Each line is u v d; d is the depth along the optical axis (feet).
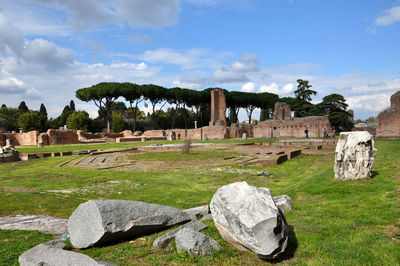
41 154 99.30
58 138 177.78
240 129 208.64
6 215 29.91
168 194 38.78
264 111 312.09
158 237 19.98
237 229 15.69
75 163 80.07
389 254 14.87
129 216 20.21
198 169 62.34
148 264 16.21
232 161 72.79
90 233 18.94
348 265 14.33
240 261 15.79
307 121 164.66
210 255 16.58
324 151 88.12
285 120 175.32
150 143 152.87
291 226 21.07
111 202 20.17
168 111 307.99
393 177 32.50
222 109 225.97
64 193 40.52
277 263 15.40
